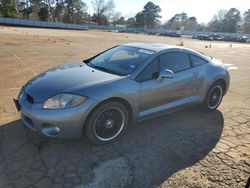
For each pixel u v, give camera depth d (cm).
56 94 321
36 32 3362
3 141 354
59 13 8588
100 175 297
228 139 399
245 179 302
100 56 462
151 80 383
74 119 317
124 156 337
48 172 297
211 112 511
